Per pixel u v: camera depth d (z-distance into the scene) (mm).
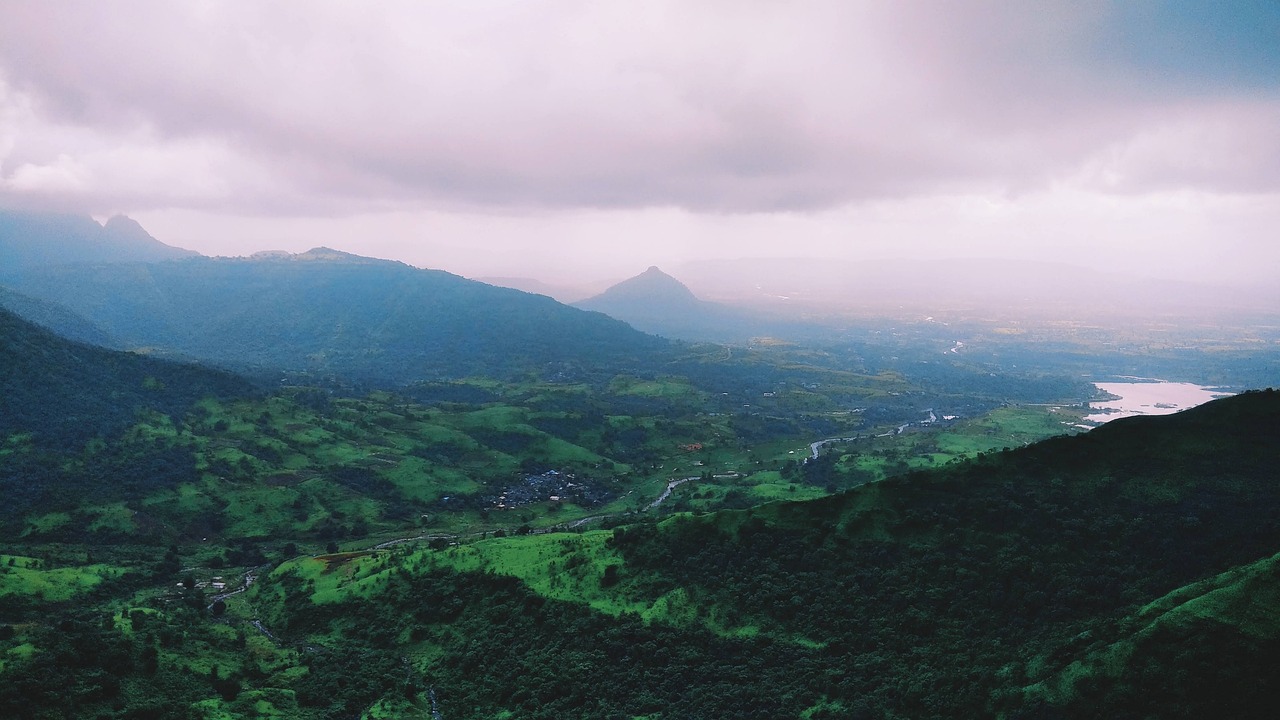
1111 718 73562
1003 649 92062
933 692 89125
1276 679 69688
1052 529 107312
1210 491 104688
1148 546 99625
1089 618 91500
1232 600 77375
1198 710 70812
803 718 93375
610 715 103000
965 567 107500
